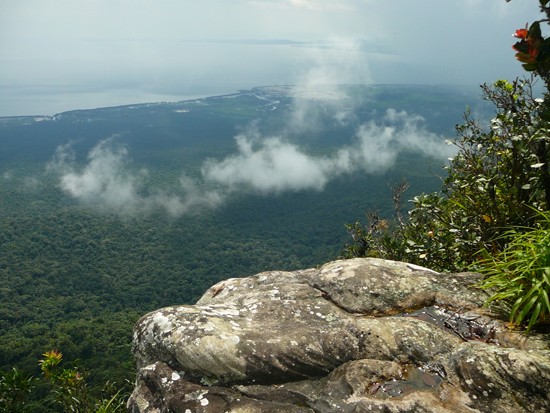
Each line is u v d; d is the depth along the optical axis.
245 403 2.63
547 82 3.42
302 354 2.84
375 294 3.47
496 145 4.84
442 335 2.94
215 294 4.10
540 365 2.46
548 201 4.15
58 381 6.17
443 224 5.48
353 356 2.82
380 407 2.42
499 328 2.98
